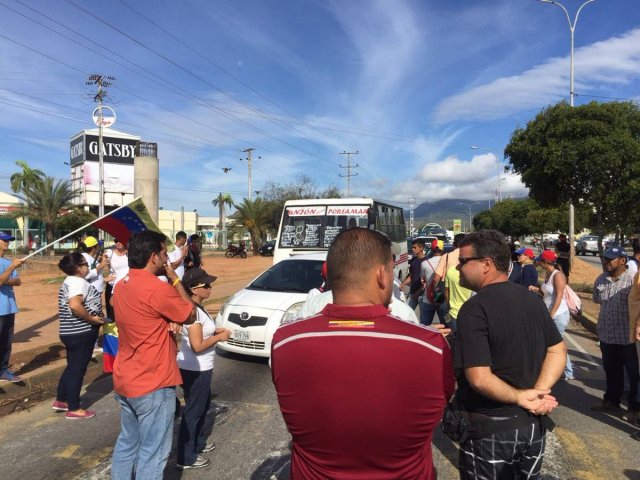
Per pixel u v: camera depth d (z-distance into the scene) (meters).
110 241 29.30
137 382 3.16
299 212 12.37
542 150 12.41
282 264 8.48
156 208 23.55
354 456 1.56
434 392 1.59
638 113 12.23
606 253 5.30
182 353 4.00
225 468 4.07
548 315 2.42
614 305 5.28
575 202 12.84
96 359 7.18
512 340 2.27
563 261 16.16
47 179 38.72
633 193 11.74
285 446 4.48
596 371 7.12
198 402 4.00
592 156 11.57
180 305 3.23
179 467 4.02
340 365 1.56
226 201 81.25
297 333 1.65
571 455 4.36
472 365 2.23
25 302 13.57
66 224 39.44
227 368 7.07
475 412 2.36
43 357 7.16
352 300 1.71
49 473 4.00
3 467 4.11
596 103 12.20
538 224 45.81
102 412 5.40
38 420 5.16
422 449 1.62
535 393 2.26
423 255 8.68
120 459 3.28
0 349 5.83
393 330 1.61
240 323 7.17
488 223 64.06
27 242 41.88
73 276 5.01
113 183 55.56
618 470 4.09
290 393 1.62
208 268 28.55
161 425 3.21
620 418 5.23
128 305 3.17
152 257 3.29
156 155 23.70
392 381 1.54
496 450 2.30
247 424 4.99
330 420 1.55
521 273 6.55
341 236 1.80
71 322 5.08
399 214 16.64
